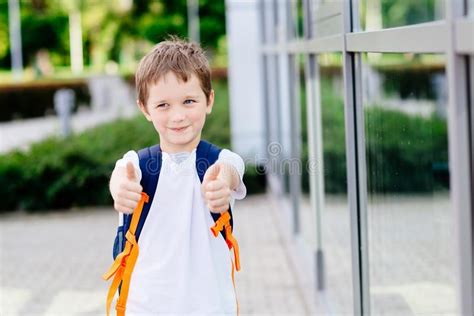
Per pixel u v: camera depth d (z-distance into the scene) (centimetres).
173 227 249
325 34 445
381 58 309
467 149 191
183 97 247
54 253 800
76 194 1062
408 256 277
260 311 572
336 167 448
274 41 902
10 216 1031
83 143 1102
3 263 762
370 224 350
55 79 2016
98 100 2045
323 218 522
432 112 229
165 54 249
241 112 1203
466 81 190
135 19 3148
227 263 254
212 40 2934
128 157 254
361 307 372
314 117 551
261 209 1005
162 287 248
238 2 1203
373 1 310
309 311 557
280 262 721
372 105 331
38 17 3091
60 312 588
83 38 3173
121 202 238
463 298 196
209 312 248
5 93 1828
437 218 233
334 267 473
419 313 264
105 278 247
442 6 205
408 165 270
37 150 1097
